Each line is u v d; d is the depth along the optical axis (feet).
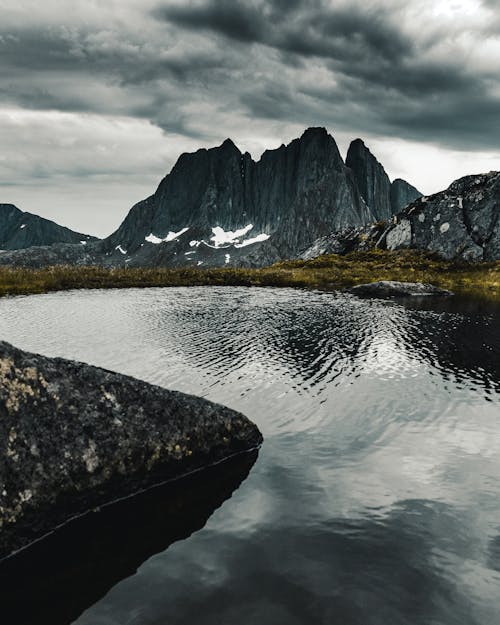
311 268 455.63
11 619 28.25
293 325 149.18
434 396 74.54
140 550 35.14
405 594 30.01
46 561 33.94
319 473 47.88
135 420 43.80
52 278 349.41
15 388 38.55
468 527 37.78
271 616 28.22
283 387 79.87
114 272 409.08
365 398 73.67
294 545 35.58
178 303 219.41
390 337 127.24
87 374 43.96
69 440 39.14
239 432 52.42
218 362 98.12
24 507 35.24
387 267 435.94
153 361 99.45
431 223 497.05
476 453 52.90
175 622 27.81
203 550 35.06
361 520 38.96
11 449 35.94
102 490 40.32
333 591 30.37
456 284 318.24
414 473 47.88
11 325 152.25
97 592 30.63
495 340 122.72
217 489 44.45
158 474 44.47
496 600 29.48
